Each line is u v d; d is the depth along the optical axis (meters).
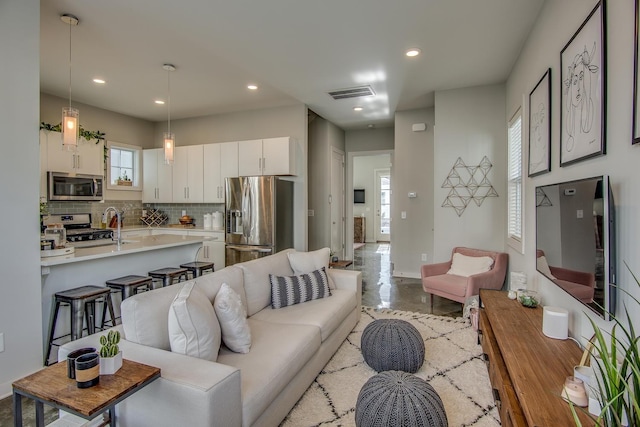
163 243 3.68
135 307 1.79
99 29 3.03
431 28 3.02
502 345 1.91
